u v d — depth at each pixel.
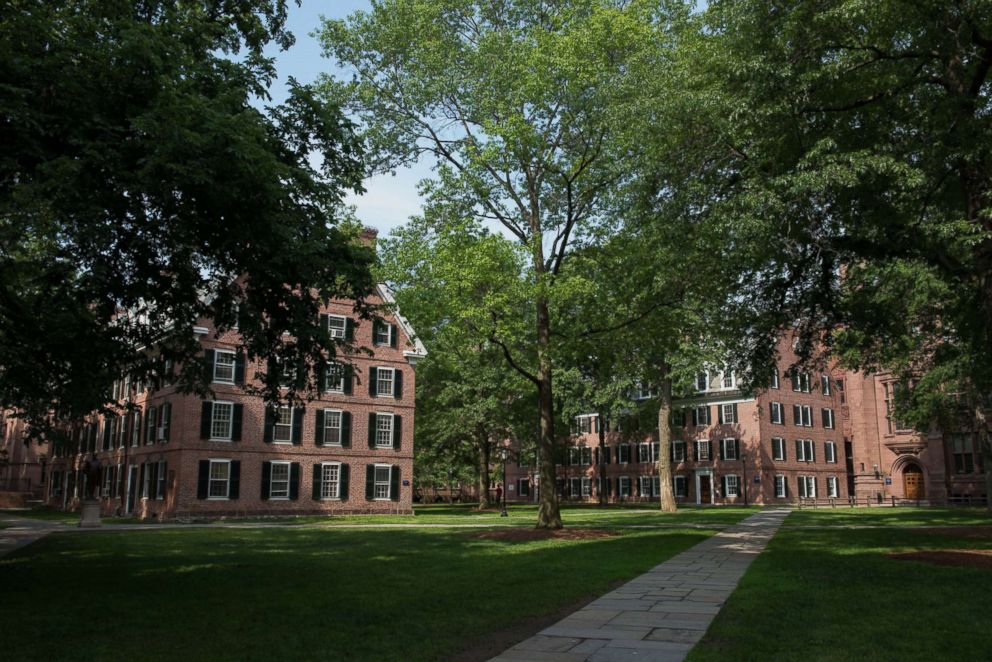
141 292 13.54
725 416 64.88
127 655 7.86
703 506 58.59
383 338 44.38
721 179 18.39
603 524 30.53
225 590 12.44
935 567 14.20
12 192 10.48
